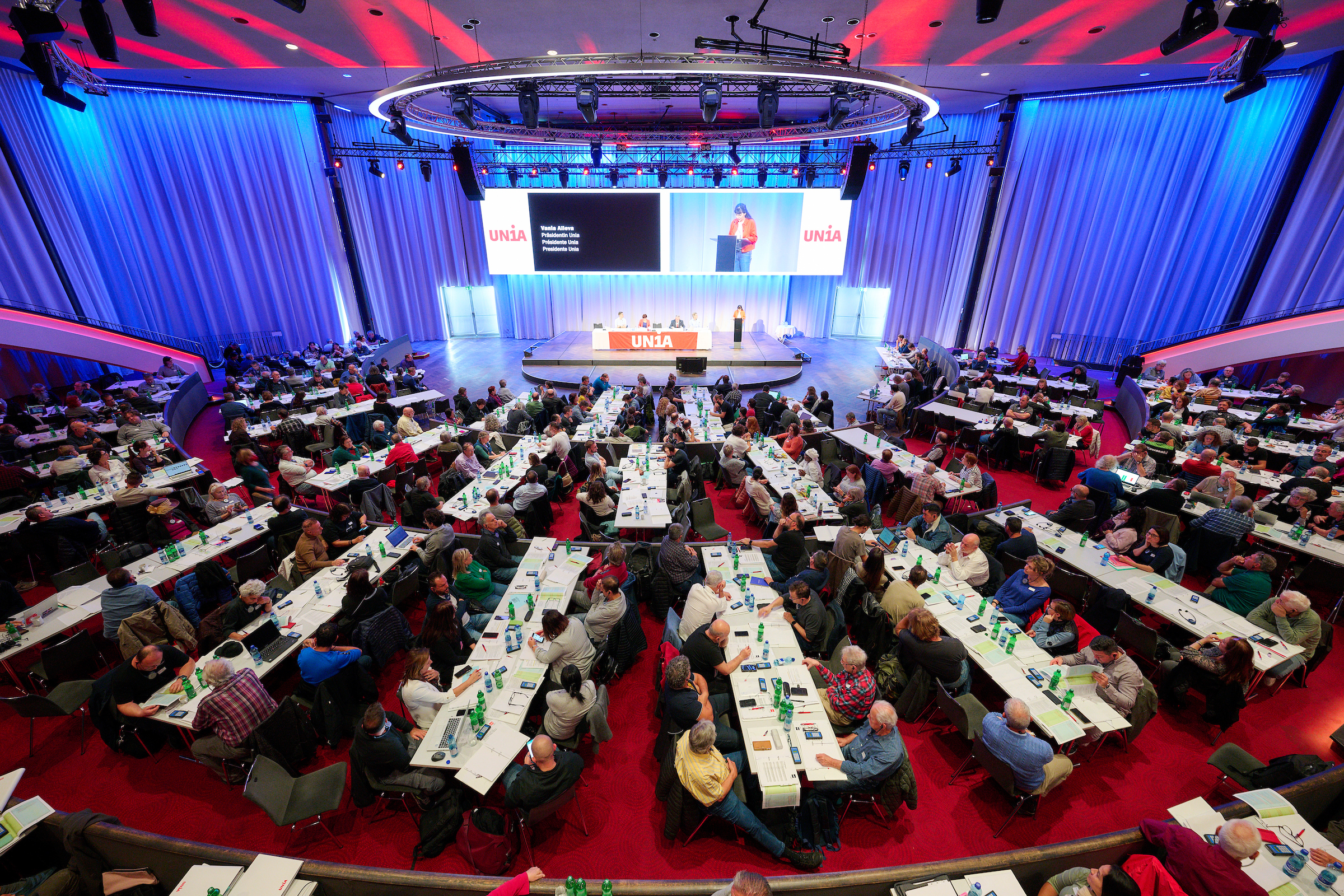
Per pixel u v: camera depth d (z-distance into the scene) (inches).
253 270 765.3
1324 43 442.9
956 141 841.5
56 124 596.4
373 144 691.4
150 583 247.9
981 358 670.5
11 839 153.6
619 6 358.9
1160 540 263.9
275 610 233.0
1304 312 559.2
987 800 189.0
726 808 161.3
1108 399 634.2
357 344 791.7
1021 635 218.4
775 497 348.8
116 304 660.7
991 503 348.2
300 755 192.2
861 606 241.1
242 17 367.9
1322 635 222.8
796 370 776.3
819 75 287.7
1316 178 554.6
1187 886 139.3
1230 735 212.7
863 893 144.4
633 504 328.2
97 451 361.1
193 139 690.8
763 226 918.4
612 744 210.1
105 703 197.0
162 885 155.3
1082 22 377.7
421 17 375.2
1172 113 646.5
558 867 169.0
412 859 170.7
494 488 325.7
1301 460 374.3
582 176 939.3
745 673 200.1
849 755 175.3
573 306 1043.3
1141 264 697.6
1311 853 146.6
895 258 951.6
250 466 360.8
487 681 193.9
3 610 236.4
